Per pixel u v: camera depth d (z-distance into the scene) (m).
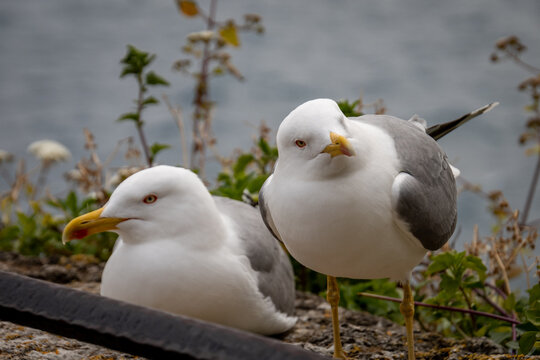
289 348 4.55
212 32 12.98
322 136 6.07
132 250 7.69
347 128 6.27
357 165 6.21
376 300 9.81
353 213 6.20
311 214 6.24
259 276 8.20
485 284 9.11
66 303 5.19
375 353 7.98
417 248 6.80
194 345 4.73
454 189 7.23
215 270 7.73
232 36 13.15
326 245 6.37
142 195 7.61
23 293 5.32
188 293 7.64
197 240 7.72
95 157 12.29
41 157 12.98
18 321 5.34
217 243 7.86
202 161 13.07
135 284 7.57
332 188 6.17
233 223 8.41
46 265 11.04
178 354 4.75
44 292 5.29
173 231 7.68
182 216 7.69
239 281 7.86
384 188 6.31
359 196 6.18
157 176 7.68
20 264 11.10
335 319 7.56
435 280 10.10
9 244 11.97
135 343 4.88
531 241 9.55
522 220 12.34
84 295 5.20
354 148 6.15
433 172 6.84
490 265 9.68
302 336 8.83
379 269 6.73
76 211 11.77
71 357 6.84
